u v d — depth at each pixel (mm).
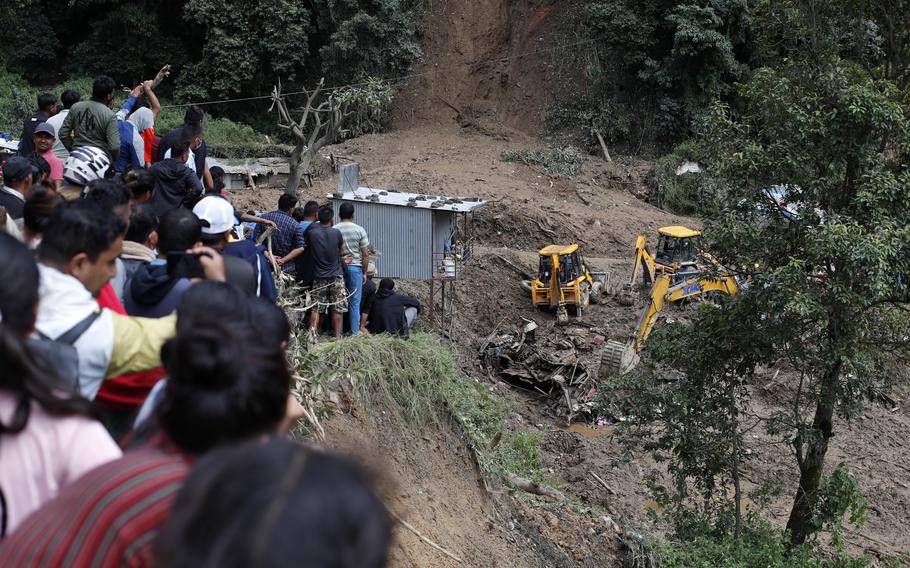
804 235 15984
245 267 5508
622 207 41812
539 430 24641
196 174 10391
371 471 1765
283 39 47969
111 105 9852
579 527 15227
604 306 31578
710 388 18094
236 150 42406
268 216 12328
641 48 48094
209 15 48062
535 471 18406
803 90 16984
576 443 23672
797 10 17609
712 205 17891
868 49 18281
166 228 5164
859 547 21031
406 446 11492
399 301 14383
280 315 3912
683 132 47781
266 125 49656
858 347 16609
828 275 15578
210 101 49250
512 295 31672
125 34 49938
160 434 2646
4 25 49219
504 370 26828
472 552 10852
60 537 2258
